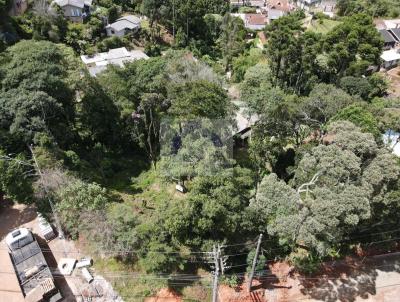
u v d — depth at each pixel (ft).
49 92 108.47
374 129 97.71
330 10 326.24
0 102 101.35
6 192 88.22
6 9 183.21
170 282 79.25
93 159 123.13
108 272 78.79
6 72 110.22
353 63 159.74
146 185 113.80
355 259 91.86
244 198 85.92
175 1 235.20
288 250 89.15
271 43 171.01
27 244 79.87
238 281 82.69
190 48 237.66
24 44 122.01
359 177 74.64
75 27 209.67
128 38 227.40
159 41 242.37
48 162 93.25
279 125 112.16
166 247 77.05
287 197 76.84
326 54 174.09
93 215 83.15
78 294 74.90
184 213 75.00
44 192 87.66
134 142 132.16
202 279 81.10
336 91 122.52
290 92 168.66
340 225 72.54
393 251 94.84
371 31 164.96
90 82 121.90
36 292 69.97
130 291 76.59
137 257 80.12
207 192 80.02
